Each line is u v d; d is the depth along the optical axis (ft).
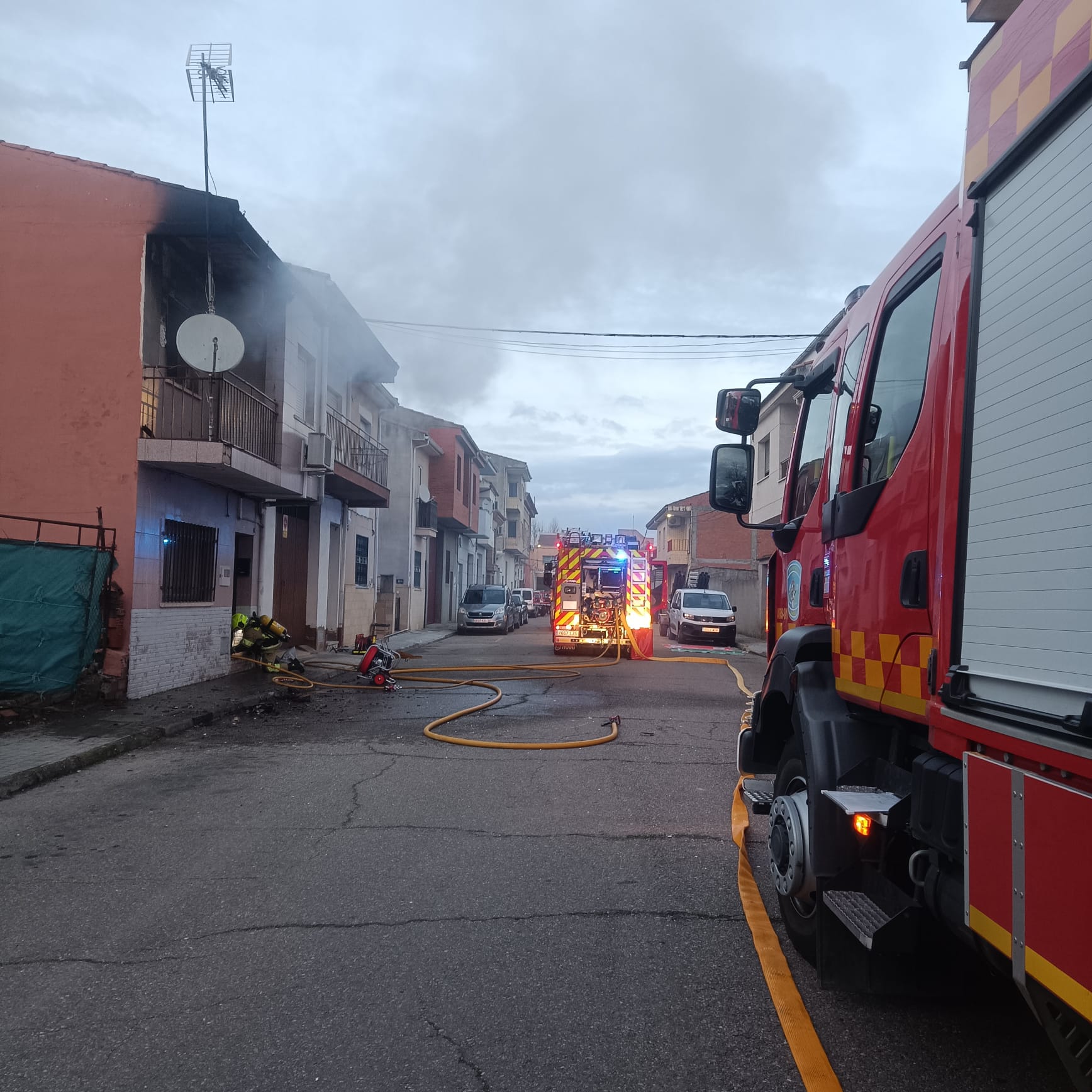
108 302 38.27
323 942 13.84
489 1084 9.86
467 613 100.22
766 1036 11.02
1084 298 6.50
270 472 44.73
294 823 20.67
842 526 12.36
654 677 54.34
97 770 26.53
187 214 38.55
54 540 37.58
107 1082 9.86
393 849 18.69
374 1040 10.80
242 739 31.78
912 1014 11.77
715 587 120.67
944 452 9.21
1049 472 6.90
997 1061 10.57
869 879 11.24
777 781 14.55
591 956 13.38
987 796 7.56
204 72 39.52
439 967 12.92
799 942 12.96
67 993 12.05
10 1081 9.87
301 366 55.16
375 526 81.05
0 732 30.68
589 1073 10.12
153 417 39.01
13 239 38.65
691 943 13.94
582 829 20.36
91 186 38.68
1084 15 6.64
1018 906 7.01
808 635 13.37
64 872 17.19
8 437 38.11
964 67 9.07
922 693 9.58
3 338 38.34
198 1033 10.98
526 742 31.58
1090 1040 6.54
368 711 38.73
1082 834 6.13
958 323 8.93
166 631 40.83
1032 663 7.05
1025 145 7.45
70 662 35.65
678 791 24.25
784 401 72.33
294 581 62.90
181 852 18.48
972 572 8.17
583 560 67.72
